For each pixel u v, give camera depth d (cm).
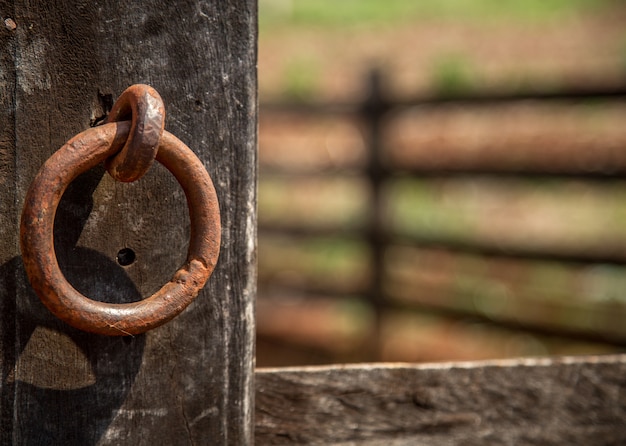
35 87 79
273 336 450
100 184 81
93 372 83
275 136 764
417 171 402
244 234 89
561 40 916
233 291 89
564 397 117
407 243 409
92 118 81
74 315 70
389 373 110
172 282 75
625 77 327
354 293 436
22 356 81
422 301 407
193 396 88
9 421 81
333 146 709
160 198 84
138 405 85
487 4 1116
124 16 82
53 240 76
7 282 80
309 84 884
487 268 468
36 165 80
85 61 81
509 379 115
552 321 382
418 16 1128
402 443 110
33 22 79
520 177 367
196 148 86
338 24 1143
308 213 598
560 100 348
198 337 87
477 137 671
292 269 524
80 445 84
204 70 85
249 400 91
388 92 411
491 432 114
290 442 105
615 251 345
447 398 113
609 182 338
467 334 423
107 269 82
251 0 86
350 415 108
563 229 522
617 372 118
